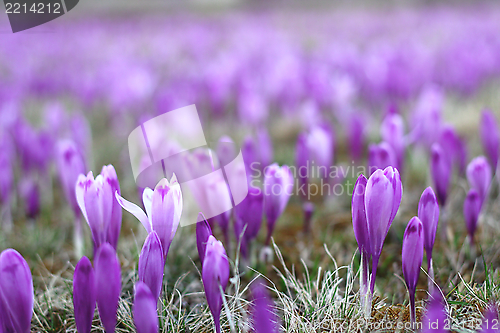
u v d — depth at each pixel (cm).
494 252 196
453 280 177
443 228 202
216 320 122
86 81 589
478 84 527
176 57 956
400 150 224
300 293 164
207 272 118
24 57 935
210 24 1619
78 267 115
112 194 131
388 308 153
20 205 308
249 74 568
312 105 386
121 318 157
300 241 231
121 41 1232
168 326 153
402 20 1490
